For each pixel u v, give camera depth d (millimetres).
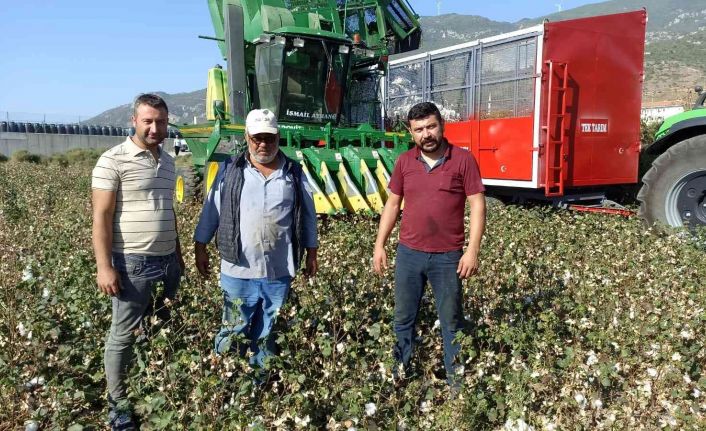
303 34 11820
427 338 4828
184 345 4301
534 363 3869
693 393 3816
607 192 11305
